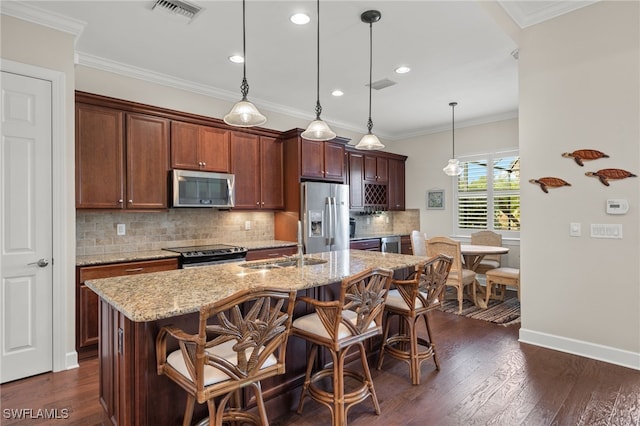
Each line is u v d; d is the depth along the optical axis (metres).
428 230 6.49
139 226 3.77
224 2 2.55
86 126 3.14
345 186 5.02
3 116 2.50
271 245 4.25
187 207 3.72
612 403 2.18
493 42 3.19
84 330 2.88
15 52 2.54
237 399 1.88
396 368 2.72
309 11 2.67
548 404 2.18
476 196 5.89
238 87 4.29
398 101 4.88
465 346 3.15
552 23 3.00
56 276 2.70
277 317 1.58
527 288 3.20
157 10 2.64
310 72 3.84
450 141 6.20
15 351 2.54
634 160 2.64
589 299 2.86
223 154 4.12
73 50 2.81
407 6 2.62
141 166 3.47
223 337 1.43
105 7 2.59
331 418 2.04
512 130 5.46
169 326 1.63
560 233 3.00
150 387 1.64
